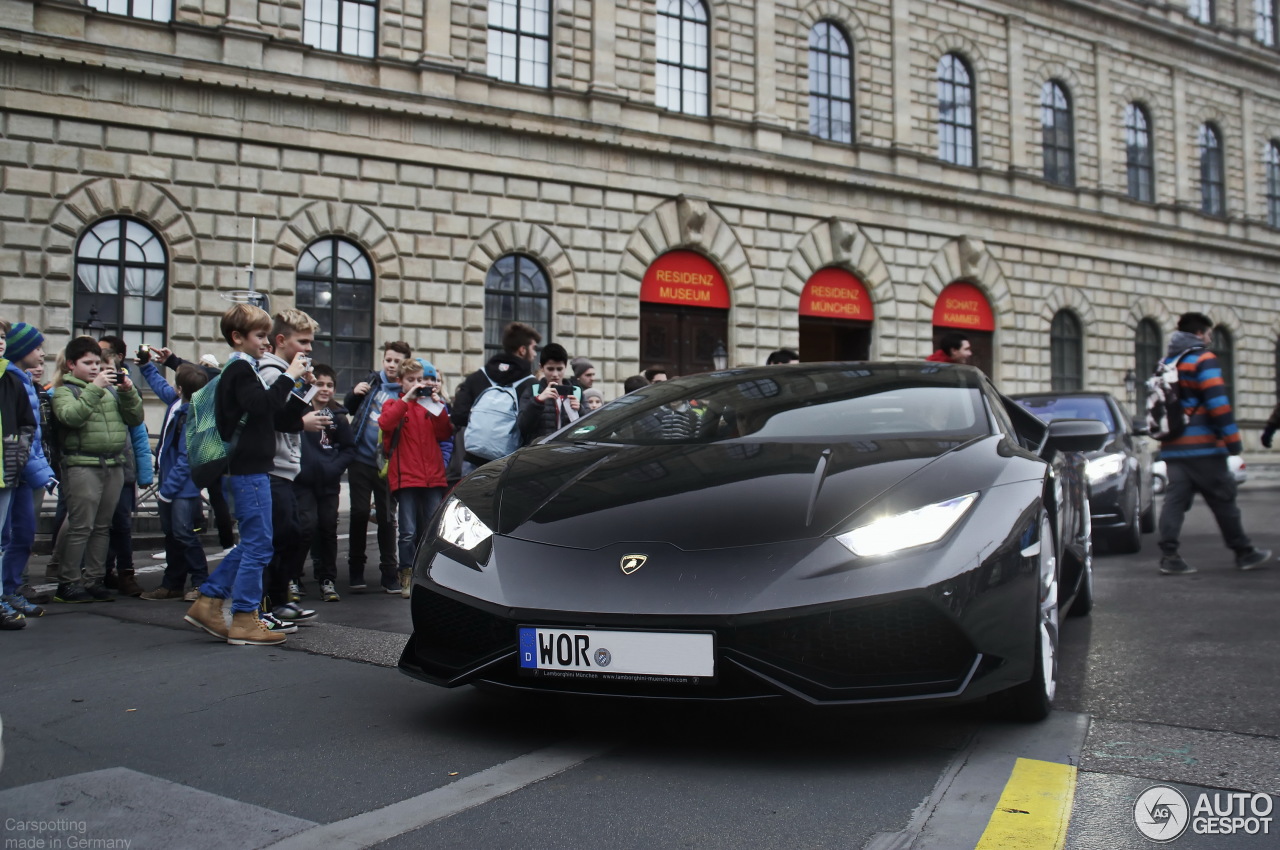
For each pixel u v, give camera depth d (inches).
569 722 148.5
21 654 207.8
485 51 807.7
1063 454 225.6
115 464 296.5
